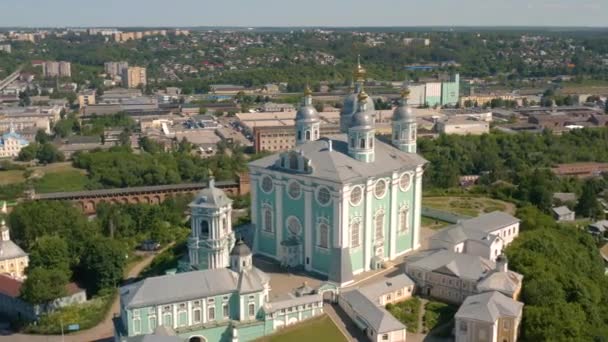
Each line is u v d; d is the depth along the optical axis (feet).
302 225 628.28
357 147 629.92
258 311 529.04
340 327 538.47
